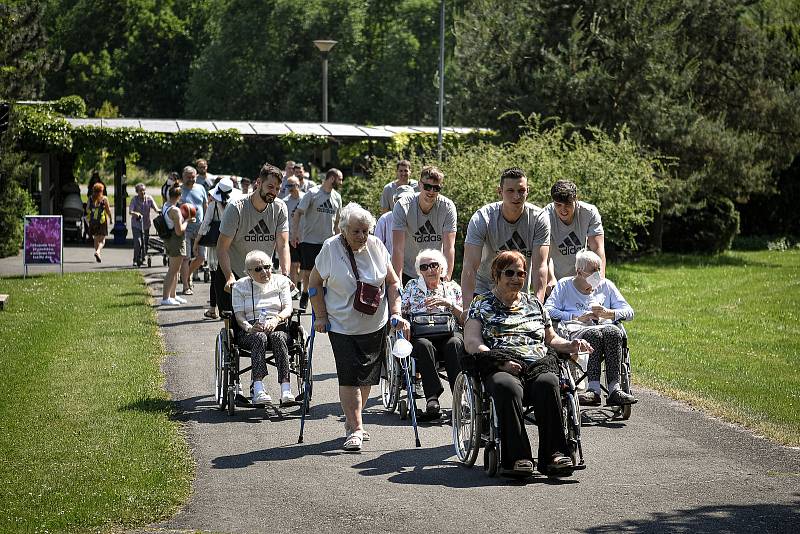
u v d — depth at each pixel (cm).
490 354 872
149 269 2608
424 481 853
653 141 3275
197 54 8594
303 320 1769
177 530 726
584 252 1084
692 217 3684
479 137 3450
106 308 1859
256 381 1080
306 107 7288
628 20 3247
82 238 3541
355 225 941
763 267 3158
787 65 3666
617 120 3241
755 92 3566
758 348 1605
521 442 838
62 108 4241
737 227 3738
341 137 3788
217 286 1199
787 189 4216
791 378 1325
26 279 2331
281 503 791
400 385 1090
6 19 2662
